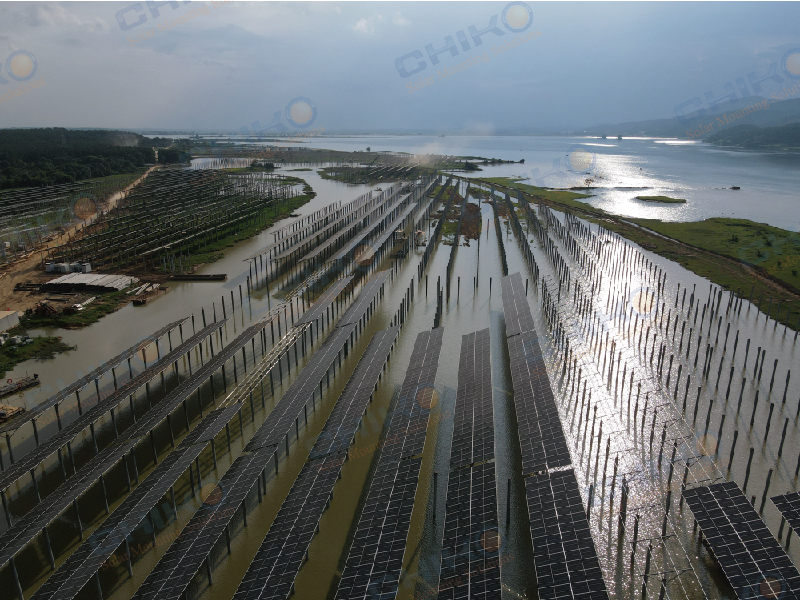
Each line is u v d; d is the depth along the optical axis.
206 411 65.50
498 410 65.75
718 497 44.50
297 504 46.09
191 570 38.97
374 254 123.50
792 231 152.88
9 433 60.16
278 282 113.62
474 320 92.69
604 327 89.06
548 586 37.22
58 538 46.69
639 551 45.47
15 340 81.00
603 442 59.94
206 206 184.75
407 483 47.16
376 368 67.88
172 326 78.94
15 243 137.50
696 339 83.19
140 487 47.88
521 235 147.50
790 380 70.88
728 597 41.06
